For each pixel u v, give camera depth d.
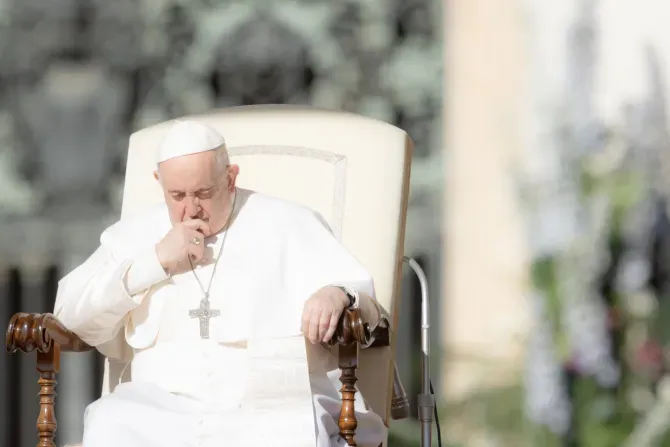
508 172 31.97
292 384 14.31
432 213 42.38
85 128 44.44
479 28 33.59
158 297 15.09
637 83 30.61
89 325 14.85
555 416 28.41
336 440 14.35
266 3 43.50
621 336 28.47
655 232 28.80
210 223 15.07
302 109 17.67
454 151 33.75
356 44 43.25
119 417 14.11
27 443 44.78
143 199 17.28
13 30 44.22
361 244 16.75
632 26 30.92
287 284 15.26
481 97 33.38
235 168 15.21
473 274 33.00
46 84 44.34
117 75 44.38
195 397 14.70
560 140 30.25
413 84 42.88
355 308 14.18
